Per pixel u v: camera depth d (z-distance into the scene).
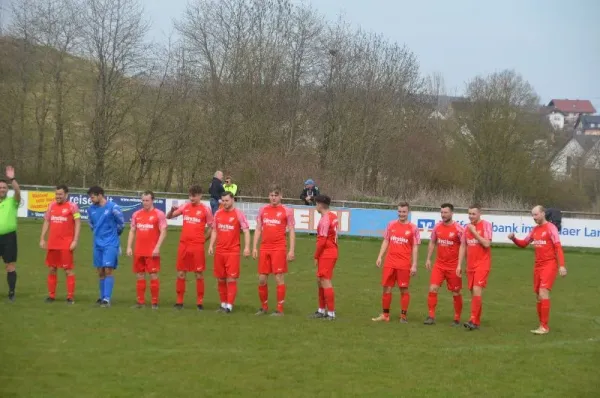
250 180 52.56
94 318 17.16
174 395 11.25
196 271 19.14
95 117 63.00
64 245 19.30
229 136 62.62
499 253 36.66
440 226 18.38
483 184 70.94
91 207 19.02
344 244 37.72
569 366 13.94
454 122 74.44
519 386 12.38
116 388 11.51
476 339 16.44
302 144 65.50
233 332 16.12
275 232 18.62
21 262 27.20
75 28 61.84
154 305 19.09
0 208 19.25
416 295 23.52
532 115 71.19
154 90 65.44
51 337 14.97
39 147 63.44
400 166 69.88
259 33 64.12
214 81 63.34
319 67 66.75
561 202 72.88
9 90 60.88
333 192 52.47
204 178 63.53
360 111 67.25
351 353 14.44
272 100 63.03
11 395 11.00
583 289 26.28
